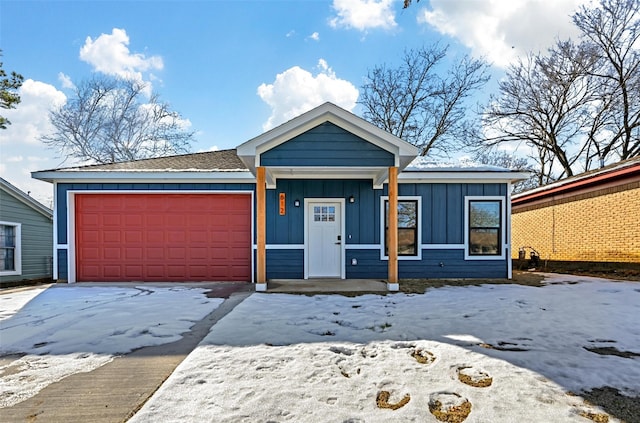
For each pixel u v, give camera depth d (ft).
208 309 18.22
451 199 29.14
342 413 8.30
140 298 21.17
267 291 22.89
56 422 8.11
